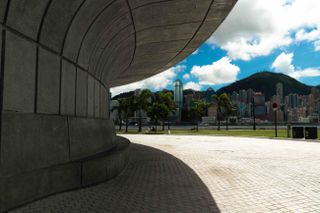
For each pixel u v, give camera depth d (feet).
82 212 15.96
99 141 29.30
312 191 22.02
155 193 20.92
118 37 34.40
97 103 33.55
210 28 39.37
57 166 19.06
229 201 19.10
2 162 14.48
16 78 15.98
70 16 20.80
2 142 14.55
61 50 21.33
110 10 26.18
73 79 23.98
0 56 14.74
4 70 14.99
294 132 84.02
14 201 15.21
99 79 35.09
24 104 16.70
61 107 21.35
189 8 32.19
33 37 17.66
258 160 39.75
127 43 39.65
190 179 26.40
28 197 16.34
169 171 30.66
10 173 15.03
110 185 23.22
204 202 18.76
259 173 29.73
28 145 16.61
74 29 22.29
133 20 32.63
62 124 20.79
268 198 19.93
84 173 21.86
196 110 257.14
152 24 36.17
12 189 15.05
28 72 17.13
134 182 24.71
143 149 56.24
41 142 17.93
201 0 30.19
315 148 56.80
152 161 38.68
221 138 93.45
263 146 61.98
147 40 42.47
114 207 17.20
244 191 21.91
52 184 18.52
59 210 15.84
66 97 22.38
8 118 15.06
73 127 22.63
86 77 27.78
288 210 17.19
